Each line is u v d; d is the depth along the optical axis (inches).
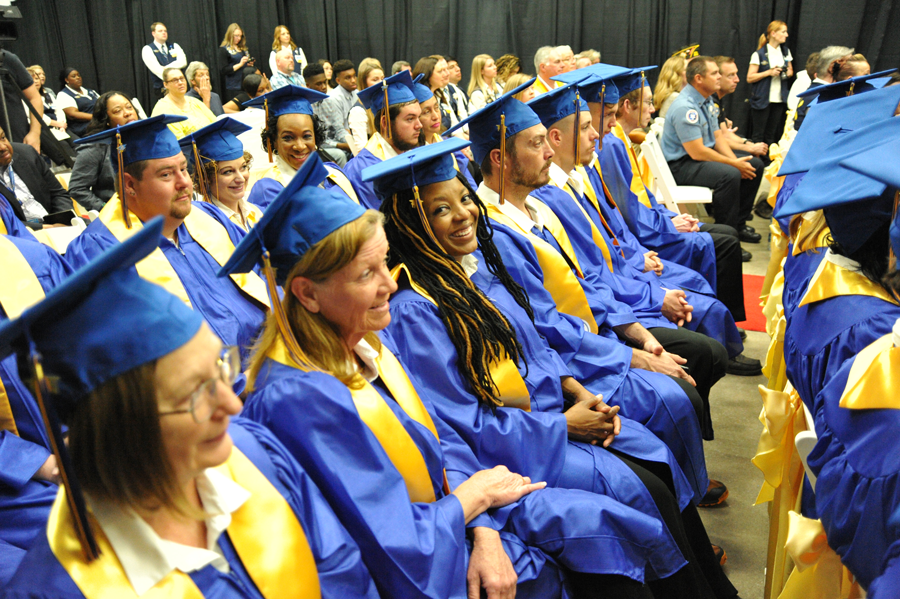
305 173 49.6
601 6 405.4
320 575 45.4
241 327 94.3
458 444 67.6
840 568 61.6
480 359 71.9
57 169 244.8
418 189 74.3
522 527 63.4
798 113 178.4
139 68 401.7
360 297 51.7
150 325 32.0
